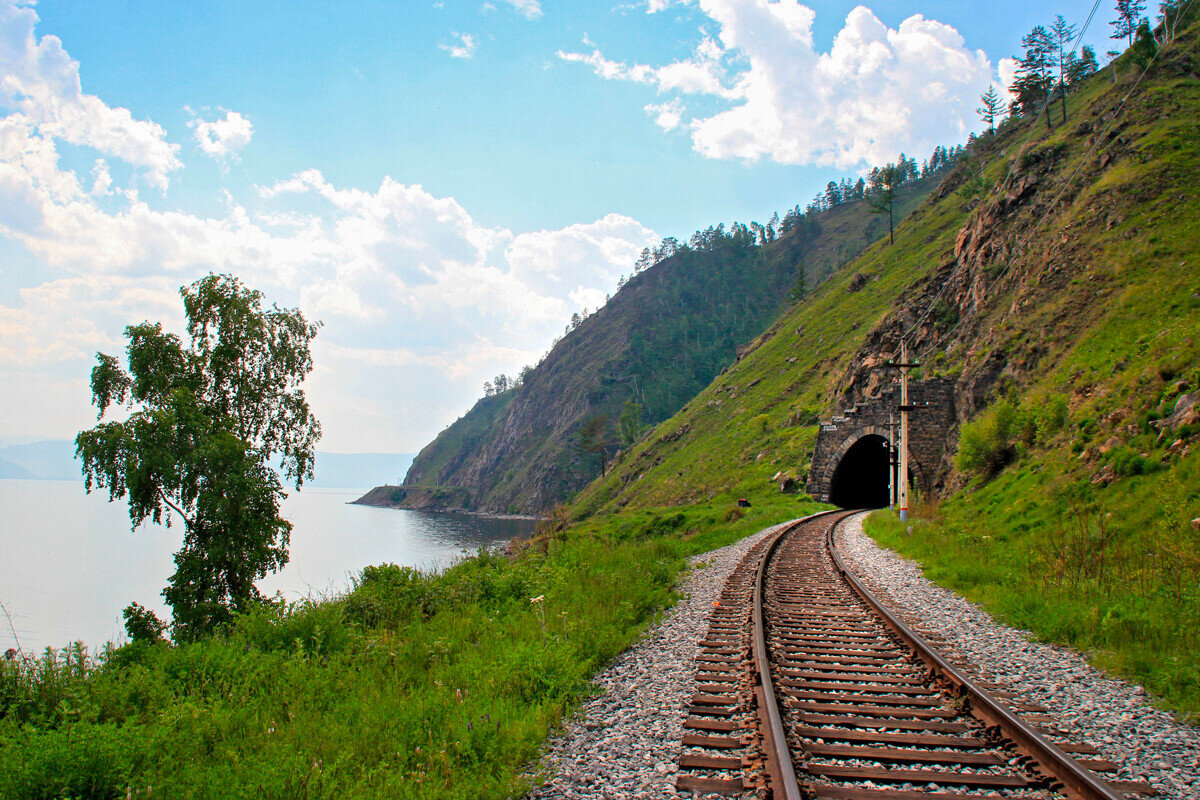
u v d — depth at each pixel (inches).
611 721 245.9
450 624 440.1
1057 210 1637.6
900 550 758.5
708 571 683.4
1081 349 1048.2
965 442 1091.9
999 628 390.6
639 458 4178.2
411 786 189.2
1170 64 1788.9
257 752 219.8
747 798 180.1
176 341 1086.4
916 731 225.5
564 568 643.5
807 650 341.7
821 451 2020.2
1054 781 185.9
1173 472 602.2
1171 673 275.9
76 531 4488.2
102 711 267.3
